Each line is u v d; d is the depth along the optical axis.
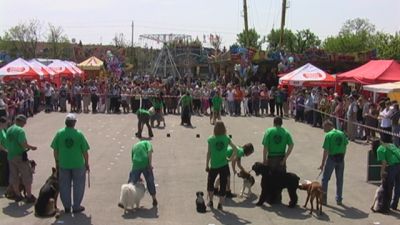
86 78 52.03
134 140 20.05
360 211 10.21
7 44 86.25
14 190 10.67
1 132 11.48
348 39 97.00
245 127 24.80
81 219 9.45
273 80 46.25
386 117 18.62
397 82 23.48
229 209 10.26
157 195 11.37
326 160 10.62
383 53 66.12
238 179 12.98
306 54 44.16
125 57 85.31
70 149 9.65
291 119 29.12
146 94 30.69
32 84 30.17
